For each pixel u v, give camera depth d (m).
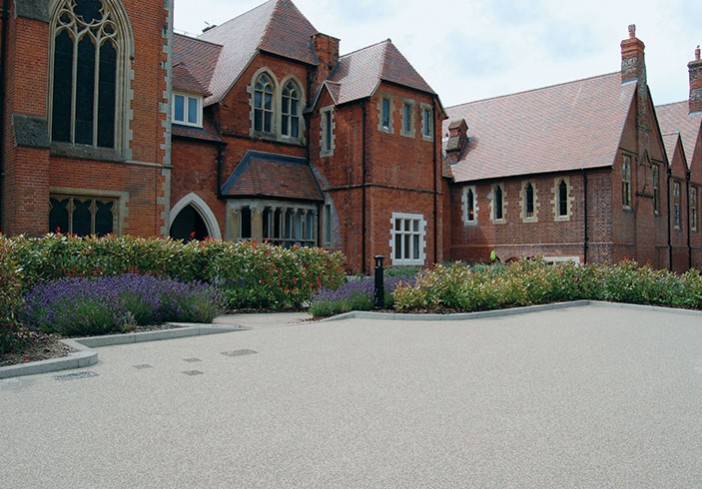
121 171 17.69
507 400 5.98
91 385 6.43
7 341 7.76
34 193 15.25
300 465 4.18
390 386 6.52
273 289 14.26
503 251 30.53
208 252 13.79
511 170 30.14
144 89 18.20
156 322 10.72
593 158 27.36
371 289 14.38
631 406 5.81
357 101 23.36
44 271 11.30
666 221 32.56
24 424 5.07
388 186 23.67
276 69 24.31
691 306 15.91
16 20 15.31
